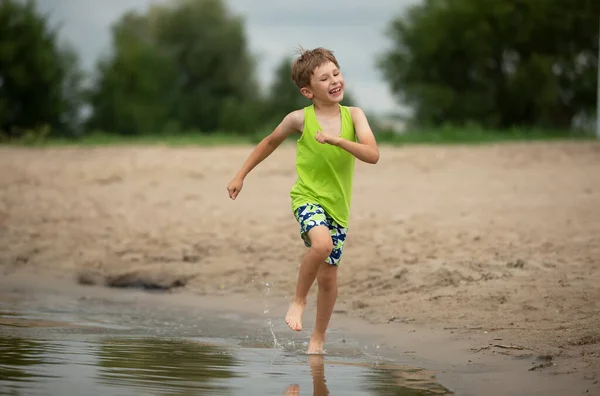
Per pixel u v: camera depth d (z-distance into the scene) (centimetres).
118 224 1966
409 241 1667
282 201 2209
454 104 8994
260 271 1576
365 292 1388
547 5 8619
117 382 850
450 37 9031
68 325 1201
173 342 1098
